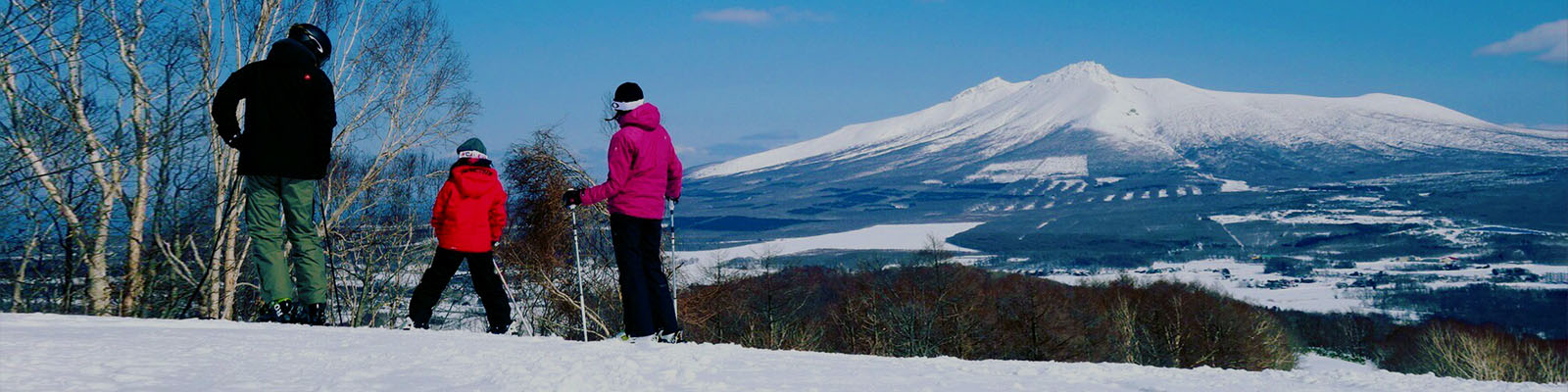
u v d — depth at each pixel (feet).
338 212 49.06
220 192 33.40
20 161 26.07
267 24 41.96
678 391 8.25
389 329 14.64
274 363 8.83
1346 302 531.50
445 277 20.58
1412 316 436.76
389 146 52.85
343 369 8.55
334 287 26.50
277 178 17.65
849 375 10.55
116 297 28.27
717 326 87.20
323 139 17.81
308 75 17.58
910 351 135.85
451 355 10.07
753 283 109.40
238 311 35.01
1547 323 422.00
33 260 26.66
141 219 29.12
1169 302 180.14
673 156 19.45
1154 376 12.66
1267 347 177.78
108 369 7.47
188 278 30.71
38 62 27.09
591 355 10.93
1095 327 165.78
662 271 19.10
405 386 7.72
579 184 66.13
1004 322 155.74
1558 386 14.19
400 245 52.06
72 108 27.50
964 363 13.70
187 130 30.66
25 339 9.29
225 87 17.56
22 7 26.76
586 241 65.36
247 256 35.53
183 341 10.23
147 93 29.96
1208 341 173.88
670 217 24.56
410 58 53.06
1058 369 12.81
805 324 123.03
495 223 20.99
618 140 18.38
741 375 9.75
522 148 66.85
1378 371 15.62
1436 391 12.94
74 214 26.99
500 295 21.48
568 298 62.69
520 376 8.56
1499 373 148.46
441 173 54.95
